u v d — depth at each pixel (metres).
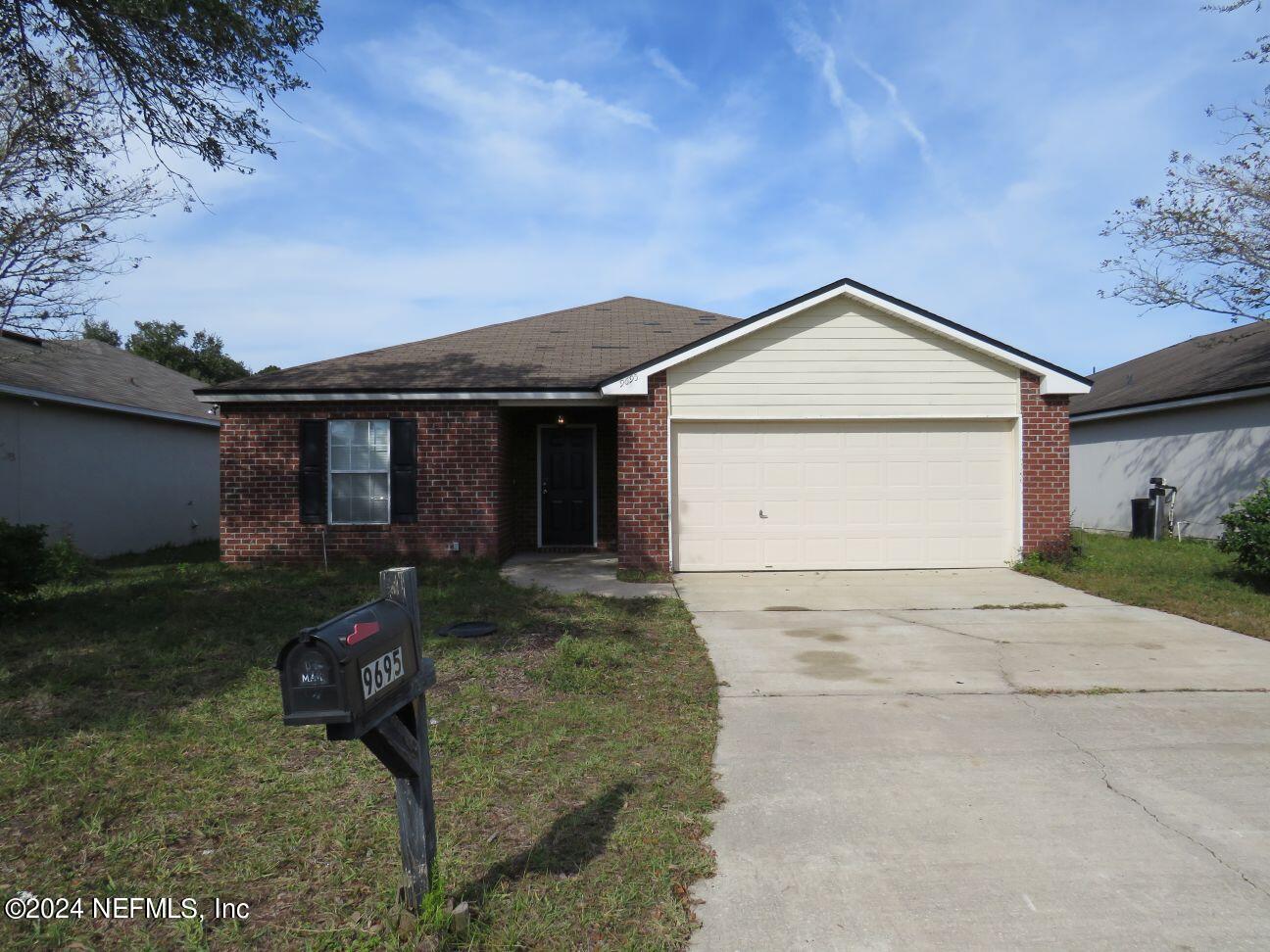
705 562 11.57
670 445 11.52
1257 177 12.69
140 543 15.81
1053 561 11.63
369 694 2.41
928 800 4.11
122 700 5.42
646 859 3.48
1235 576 10.62
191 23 7.95
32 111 9.07
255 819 3.81
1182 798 4.12
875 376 11.60
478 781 4.26
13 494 12.57
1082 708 5.53
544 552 13.87
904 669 6.52
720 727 5.18
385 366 13.16
